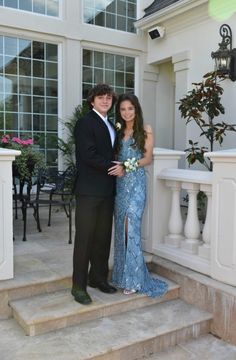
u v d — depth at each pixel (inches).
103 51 261.3
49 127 247.0
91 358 89.5
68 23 242.1
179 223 134.2
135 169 110.3
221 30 206.7
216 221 111.7
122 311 111.3
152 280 122.6
